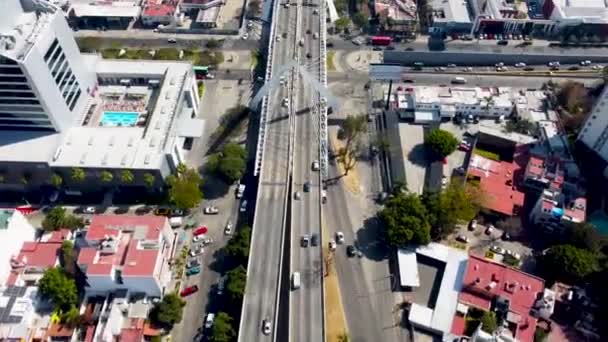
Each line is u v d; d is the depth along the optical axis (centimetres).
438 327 18100
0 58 18450
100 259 17988
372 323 18638
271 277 18575
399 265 19725
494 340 15638
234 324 17962
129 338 17388
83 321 17838
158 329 18038
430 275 19925
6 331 16900
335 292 19412
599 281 19062
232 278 18362
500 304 18312
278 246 19412
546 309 17712
